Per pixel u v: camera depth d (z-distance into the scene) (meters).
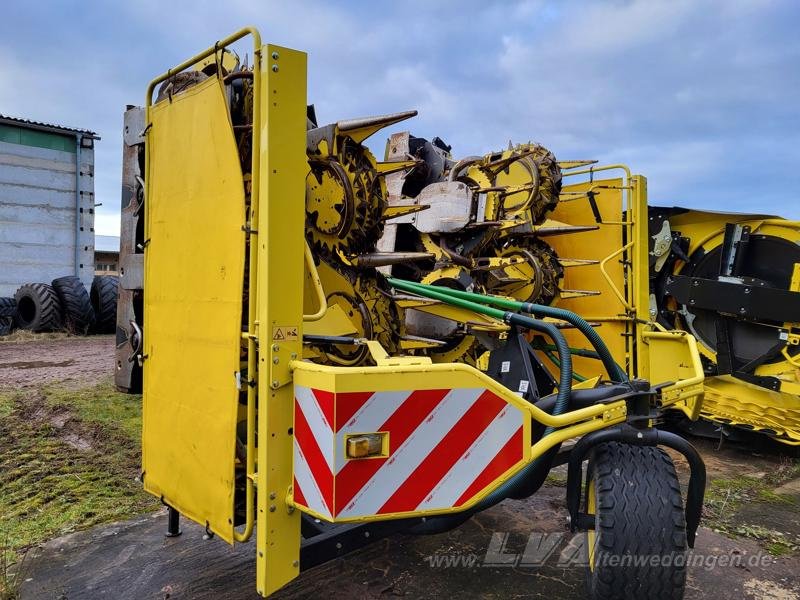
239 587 2.68
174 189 2.50
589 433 2.44
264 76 1.97
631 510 2.23
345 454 1.84
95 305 12.80
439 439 1.98
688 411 3.85
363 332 3.04
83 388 6.95
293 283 2.04
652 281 6.20
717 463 4.96
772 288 5.02
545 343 5.24
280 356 2.00
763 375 5.32
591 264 5.49
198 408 2.33
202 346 2.31
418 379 1.94
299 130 2.04
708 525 3.56
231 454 2.15
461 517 2.39
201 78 2.53
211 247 2.26
